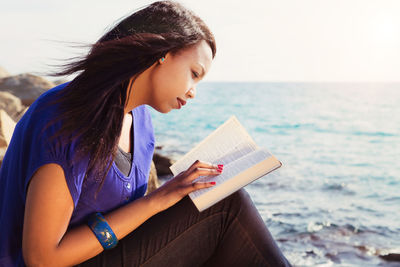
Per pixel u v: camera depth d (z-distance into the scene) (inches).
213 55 49.8
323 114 735.7
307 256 127.9
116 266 47.0
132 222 46.6
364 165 307.1
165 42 44.5
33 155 41.3
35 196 40.3
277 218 165.8
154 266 48.2
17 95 269.6
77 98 43.2
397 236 145.6
